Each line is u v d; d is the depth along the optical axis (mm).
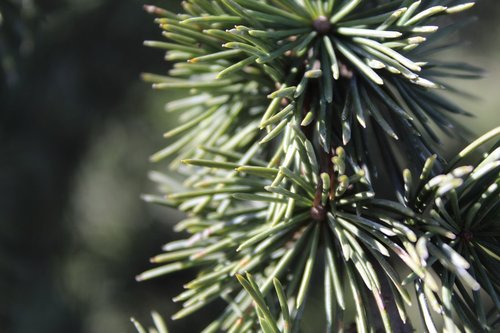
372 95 396
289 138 381
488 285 373
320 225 389
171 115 882
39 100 697
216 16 386
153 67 739
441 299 375
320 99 384
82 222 827
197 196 402
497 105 942
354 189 388
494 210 376
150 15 696
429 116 398
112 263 875
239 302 403
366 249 385
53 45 695
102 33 704
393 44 379
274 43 388
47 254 734
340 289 378
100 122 770
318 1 388
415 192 377
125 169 883
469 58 728
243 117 421
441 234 372
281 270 387
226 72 376
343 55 395
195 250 407
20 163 706
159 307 880
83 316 789
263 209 406
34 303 703
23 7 488
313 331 733
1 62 514
